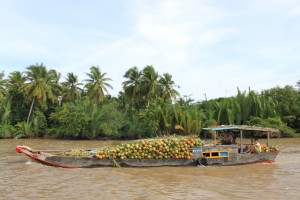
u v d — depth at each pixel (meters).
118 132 45.97
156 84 49.81
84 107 45.66
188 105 50.19
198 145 14.98
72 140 43.47
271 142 32.94
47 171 13.23
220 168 14.49
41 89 47.62
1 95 48.97
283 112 49.34
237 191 9.96
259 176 12.59
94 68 52.00
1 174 12.59
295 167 14.99
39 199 8.89
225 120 46.44
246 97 47.41
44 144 33.75
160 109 43.94
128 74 51.22
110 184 10.88
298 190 10.10
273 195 9.45
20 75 53.62
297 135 42.69
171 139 14.87
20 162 15.73
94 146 30.86
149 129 44.25
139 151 14.24
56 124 49.09
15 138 45.47
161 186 10.62
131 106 55.72
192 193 9.66
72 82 55.22
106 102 56.91
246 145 17.14
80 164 14.06
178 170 13.80
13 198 8.98
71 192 9.72
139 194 9.50
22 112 53.06
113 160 14.12
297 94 52.66
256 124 42.91
